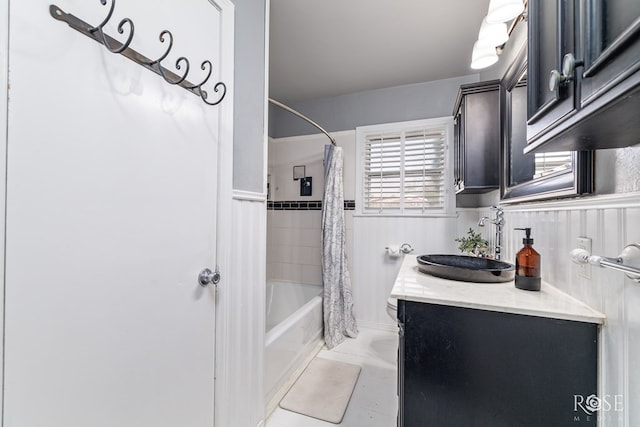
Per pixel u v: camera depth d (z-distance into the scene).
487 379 0.93
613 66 0.43
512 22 1.52
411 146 2.73
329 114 3.05
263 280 1.44
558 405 0.85
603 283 0.81
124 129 0.75
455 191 2.39
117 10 0.72
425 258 1.65
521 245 1.43
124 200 0.75
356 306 2.84
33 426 0.56
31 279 0.56
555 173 1.04
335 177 2.63
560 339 0.85
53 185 0.60
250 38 1.33
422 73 2.56
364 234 2.84
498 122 1.76
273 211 3.25
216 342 1.11
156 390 0.84
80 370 0.65
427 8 1.78
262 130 1.44
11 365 0.53
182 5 0.93
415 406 1.00
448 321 0.97
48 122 0.58
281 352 1.81
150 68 0.82
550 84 0.58
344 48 2.21
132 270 0.77
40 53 0.57
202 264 1.03
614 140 0.65
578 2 0.52
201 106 1.02
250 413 1.33
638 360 0.67
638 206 0.67
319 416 1.55
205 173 1.04
